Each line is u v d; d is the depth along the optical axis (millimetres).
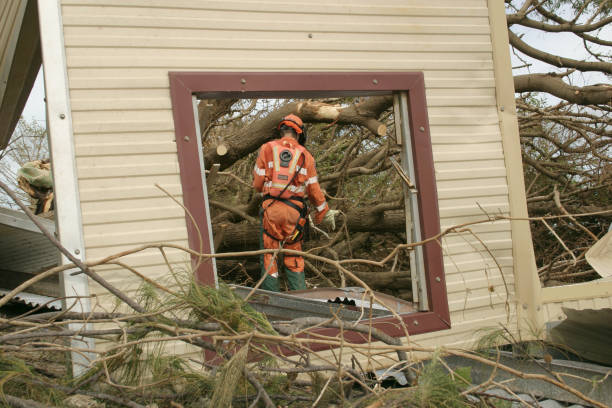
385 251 7207
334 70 3613
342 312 3418
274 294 3428
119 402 2150
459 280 3756
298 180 4391
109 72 3191
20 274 5371
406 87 3742
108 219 3096
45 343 2219
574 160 7355
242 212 6109
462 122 3889
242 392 2252
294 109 5566
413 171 3748
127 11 3256
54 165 3025
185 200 3215
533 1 6906
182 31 3346
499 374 3211
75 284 2969
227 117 7281
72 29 3152
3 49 5355
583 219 6973
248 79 3414
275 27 3516
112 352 2312
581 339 3318
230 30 3434
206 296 2371
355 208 6312
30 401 1983
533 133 7051
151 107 3240
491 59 4031
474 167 3885
